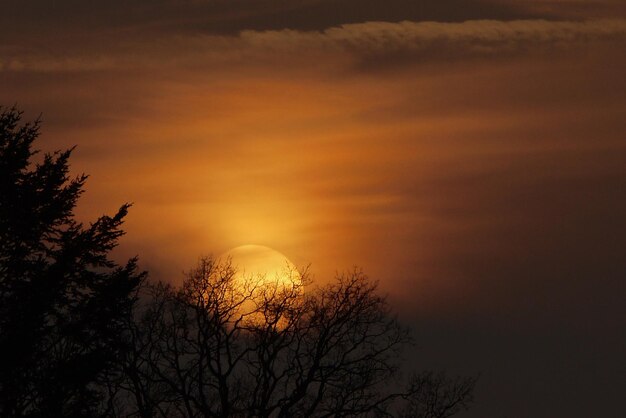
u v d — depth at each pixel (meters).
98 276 63.09
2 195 62.25
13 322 58.81
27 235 62.16
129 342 70.19
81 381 59.03
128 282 64.06
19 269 61.25
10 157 63.19
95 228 63.97
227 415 70.94
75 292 62.34
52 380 58.38
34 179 63.94
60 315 61.41
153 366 72.00
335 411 71.88
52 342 61.31
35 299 59.62
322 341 73.88
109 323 63.00
